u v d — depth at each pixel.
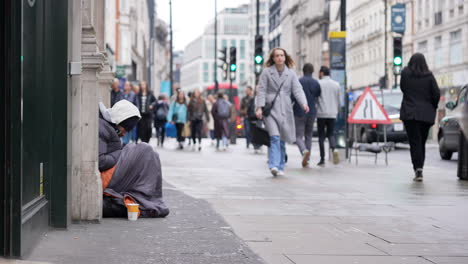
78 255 4.97
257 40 25.30
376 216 7.24
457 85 46.78
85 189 6.38
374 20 71.06
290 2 112.62
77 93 6.25
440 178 12.16
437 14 50.44
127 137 21.41
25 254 4.88
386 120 16.23
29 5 5.00
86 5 6.42
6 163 4.65
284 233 6.12
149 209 6.84
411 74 11.41
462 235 6.12
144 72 82.62
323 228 6.42
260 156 19.23
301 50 103.56
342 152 17.02
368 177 12.16
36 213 5.29
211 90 58.66
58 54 5.82
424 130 11.59
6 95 4.59
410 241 5.80
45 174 5.79
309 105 15.03
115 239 5.64
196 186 10.23
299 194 9.27
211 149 24.23
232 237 5.85
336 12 86.69
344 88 17.28
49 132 5.88
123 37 55.75
